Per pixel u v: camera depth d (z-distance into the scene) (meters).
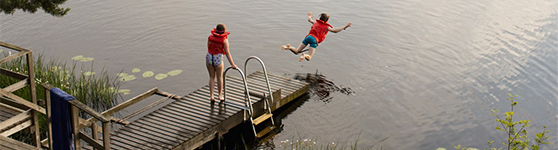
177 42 15.39
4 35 15.83
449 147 9.85
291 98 11.59
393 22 17.02
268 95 10.41
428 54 14.36
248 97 9.83
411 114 11.09
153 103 11.25
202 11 18.20
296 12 18.03
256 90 11.30
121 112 11.21
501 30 16.11
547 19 16.98
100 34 16.05
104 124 6.37
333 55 14.46
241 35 15.94
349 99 11.83
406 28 16.42
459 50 14.56
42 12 18.08
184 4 19.08
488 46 14.86
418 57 14.18
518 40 15.24
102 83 12.23
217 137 9.77
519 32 15.90
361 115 11.09
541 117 10.95
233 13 17.95
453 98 11.82
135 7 18.77
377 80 12.81
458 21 17.02
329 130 10.49
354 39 15.56
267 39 15.66
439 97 11.88
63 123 6.77
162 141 9.03
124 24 16.92
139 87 12.51
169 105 10.41
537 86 12.38
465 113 11.12
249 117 10.15
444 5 18.81
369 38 15.64
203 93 10.91
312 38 11.55
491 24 16.67
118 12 18.17
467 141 10.05
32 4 9.85
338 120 10.88
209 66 9.94
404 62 13.86
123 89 12.34
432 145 9.92
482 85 12.46
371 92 12.18
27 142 9.53
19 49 8.41
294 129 10.53
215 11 18.17
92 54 14.52
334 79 12.95
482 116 10.99
